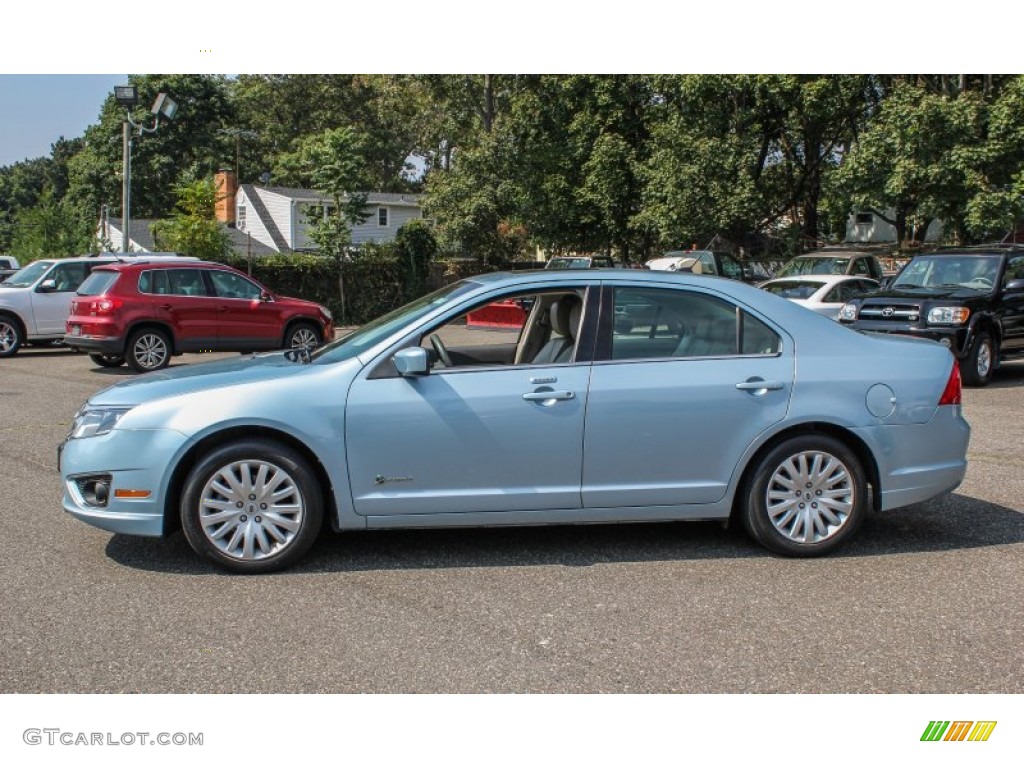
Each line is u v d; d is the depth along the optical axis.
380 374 5.07
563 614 4.50
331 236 29.25
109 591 4.78
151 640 4.20
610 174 31.88
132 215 53.44
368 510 5.05
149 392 5.10
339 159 29.73
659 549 5.48
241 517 5.00
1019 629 4.36
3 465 7.73
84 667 3.95
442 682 3.83
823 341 5.39
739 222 28.55
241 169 58.53
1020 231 25.05
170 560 5.25
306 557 5.30
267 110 61.03
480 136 34.09
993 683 3.86
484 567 5.16
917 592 4.82
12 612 4.50
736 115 28.41
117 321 14.67
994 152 21.44
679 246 29.14
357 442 4.99
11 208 85.88
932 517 6.20
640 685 3.82
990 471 7.58
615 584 4.90
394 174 61.56
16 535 5.73
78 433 5.08
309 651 4.09
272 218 46.06
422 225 31.08
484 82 37.50
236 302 15.78
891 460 5.35
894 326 12.62
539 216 33.41
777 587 4.88
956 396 5.50
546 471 5.12
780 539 5.29
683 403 5.16
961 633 4.31
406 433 5.01
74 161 54.88
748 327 5.35
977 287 13.07
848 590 4.84
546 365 5.16
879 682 3.86
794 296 15.05
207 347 15.58
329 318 17.06
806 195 33.34
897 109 22.44
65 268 18.44
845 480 5.31
